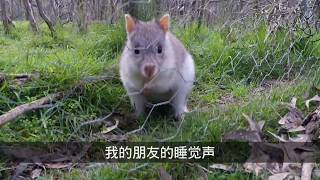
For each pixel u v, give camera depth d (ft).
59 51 2.42
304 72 2.07
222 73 2.05
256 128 1.44
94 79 1.71
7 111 1.56
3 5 3.37
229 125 1.45
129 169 1.25
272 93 1.75
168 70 1.53
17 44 2.85
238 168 1.29
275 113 1.58
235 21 2.39
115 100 1.69
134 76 1.54
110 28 2.44
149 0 1.98
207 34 2.46
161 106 1.68
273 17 2.31
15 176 1.28
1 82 1.68
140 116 1.62
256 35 2.33
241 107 1.60
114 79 1.80
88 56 2.17
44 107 1.53
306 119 1.53
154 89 1.57
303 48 2.26
